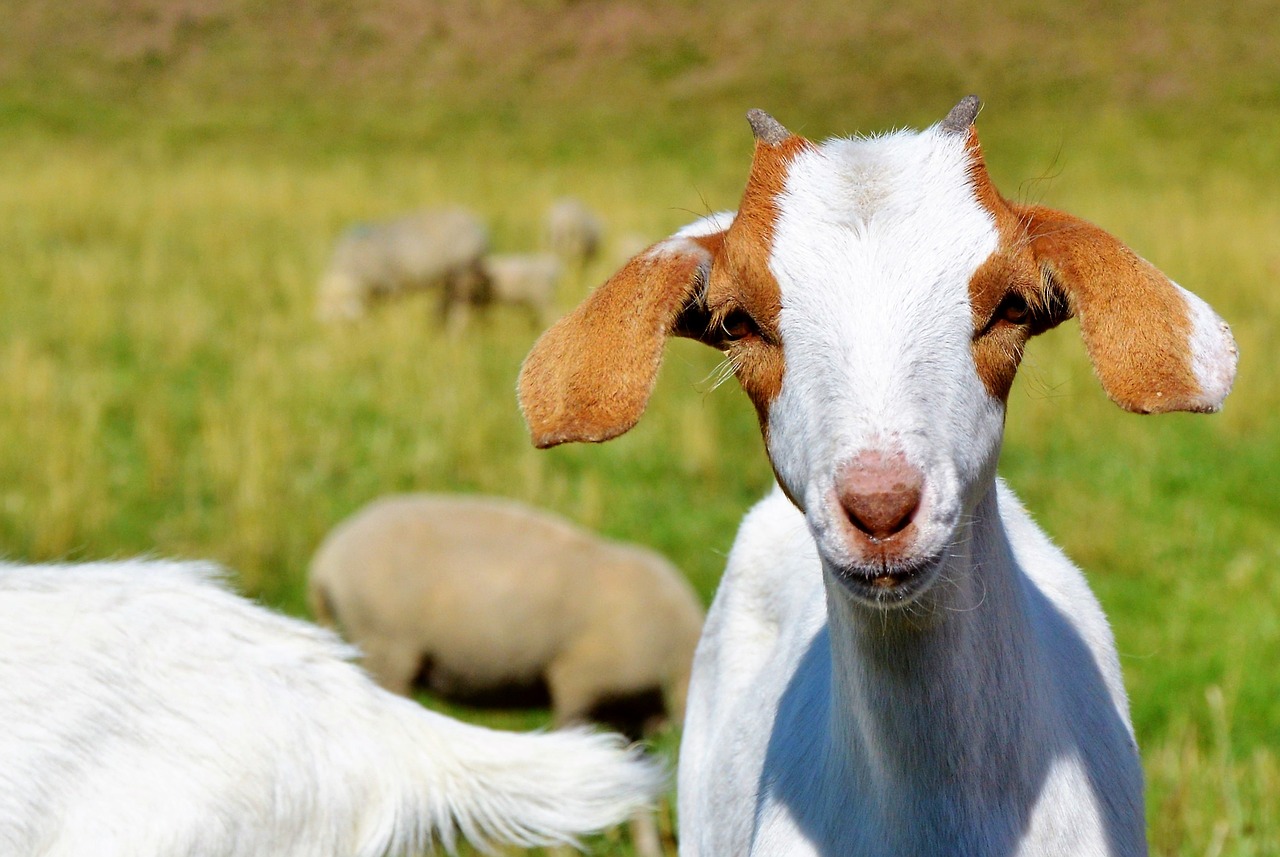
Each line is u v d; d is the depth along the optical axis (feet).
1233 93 96.12
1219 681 18.62
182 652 8.50
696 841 10.12
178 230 54.80
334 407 31.27
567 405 6.88
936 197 6.91
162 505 25.58
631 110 107.86
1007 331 6.91
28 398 29.76
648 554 20.58
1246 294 40.78
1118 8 113.70
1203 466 27.63
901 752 7.18
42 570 8.82
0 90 108.99
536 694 20.30
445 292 44.11
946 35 114.11
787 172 7.22
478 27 126.21
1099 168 82.02
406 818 8.75
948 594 6.85
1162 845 12.60
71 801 7.81
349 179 75.10
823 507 6.34
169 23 125.59
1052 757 7.59
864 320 6.61
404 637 19.99
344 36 125.70
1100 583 22.52
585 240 53.98
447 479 27.50
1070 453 28.68
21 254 47.60
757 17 121.70
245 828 8.17
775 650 9.77
